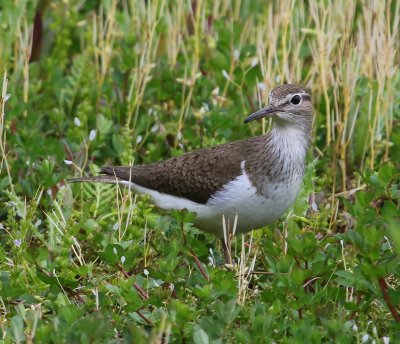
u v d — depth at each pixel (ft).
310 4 50.03
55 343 30.25
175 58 52.13
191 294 35.76
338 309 33.68
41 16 55.72
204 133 48.47
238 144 40.40
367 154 48.49
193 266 38.06
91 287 35.32
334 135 48.39
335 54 51.03
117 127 48.98
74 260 39.65
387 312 34.76
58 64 54.80
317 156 47.83
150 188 41.22
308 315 33.50
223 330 31.60
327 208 42.63
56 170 45.42
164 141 48.32
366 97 47.78
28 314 33.12
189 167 39.99
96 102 50.47
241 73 50.14
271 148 39.40
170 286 35.68
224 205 39.40
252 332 31.48
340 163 47.47
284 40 48.70
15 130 47.39
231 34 52.06
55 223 39.11
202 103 49.75
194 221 40.63
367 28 49.57
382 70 47.70
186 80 49.57
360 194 36.83
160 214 43.70
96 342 30.01
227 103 50.47
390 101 47.98
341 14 50.31
